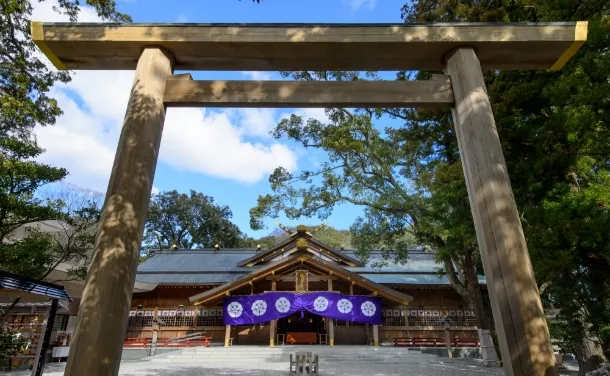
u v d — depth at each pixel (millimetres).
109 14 10266
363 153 15844
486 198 3600
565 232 6195
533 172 7113
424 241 16812
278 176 16984
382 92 4242
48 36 4164
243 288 20125
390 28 4230
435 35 4207
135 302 22141
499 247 3412
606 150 6535
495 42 4184
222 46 4262
